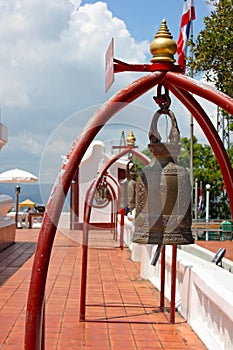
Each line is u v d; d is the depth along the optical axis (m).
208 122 4.36
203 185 34.41
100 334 6.14
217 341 5.36
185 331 6.28
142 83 3.94
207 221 21.61
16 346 5.59
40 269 3.34
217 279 5.93
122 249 13.74
